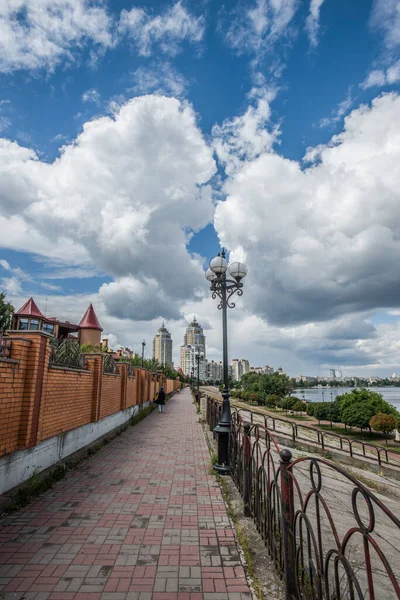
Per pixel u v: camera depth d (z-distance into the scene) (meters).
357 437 30.59
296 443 14.12
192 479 6.09
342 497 7.16
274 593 2.87
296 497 6.66
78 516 4.38
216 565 3.29
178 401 29.78
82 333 41.53
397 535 5.23
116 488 5.53
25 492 4.88
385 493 9.27
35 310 29.28
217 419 10.09
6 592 2.81
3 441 4.56
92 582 2.97
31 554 3.42
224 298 7.52
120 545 3.64
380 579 3.73
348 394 33.16
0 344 4.61
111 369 10.30
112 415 10.45
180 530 4.04
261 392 69.25
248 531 3.98
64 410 6.62
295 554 2.75
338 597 2.12
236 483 5.61
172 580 3.04
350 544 4.55
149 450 8.52
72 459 6.90
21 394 5.04
